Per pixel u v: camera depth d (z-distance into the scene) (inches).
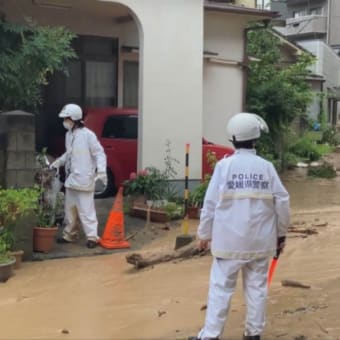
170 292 284.5
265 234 203.6
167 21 511.5
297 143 904.9
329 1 1921.8
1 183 358.3
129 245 385.7
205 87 624.7
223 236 202.7
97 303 273.1
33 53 423.5
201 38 525.0
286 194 205.2
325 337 215.2
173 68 515.2
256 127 206.1
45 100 578.2
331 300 255.4
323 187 709.3
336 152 1098.7
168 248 359.6
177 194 508.7
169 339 222.4
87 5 546.0
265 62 769.6
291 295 264.2
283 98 743.1
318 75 1272.1
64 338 229.5
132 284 302.4
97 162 376.8
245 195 201.5
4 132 356.8
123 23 611.5
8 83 425.4
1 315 260.5
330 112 1512.1
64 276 321.4
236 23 640.4
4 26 426.0
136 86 629.6
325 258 338.0
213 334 202.5
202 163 531.8
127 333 231.9
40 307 270.2
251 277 205.2
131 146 538.0
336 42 1913.1
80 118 379.9
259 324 204.8
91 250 374.0
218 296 202.7
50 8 566.6
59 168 407.5
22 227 348.8
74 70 591.8
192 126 522.9
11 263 319.3
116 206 383.2
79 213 379.2
